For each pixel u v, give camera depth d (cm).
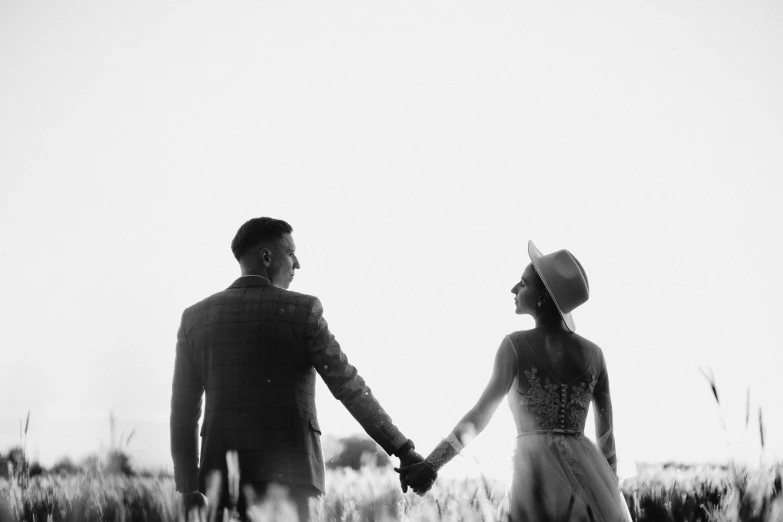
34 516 324
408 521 299
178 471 373
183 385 382
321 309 381
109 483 322
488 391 390
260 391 364
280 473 355
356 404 375
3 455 342
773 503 256
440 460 374
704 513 328
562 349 395
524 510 364
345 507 308
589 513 359
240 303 376
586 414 393
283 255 395
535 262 409
